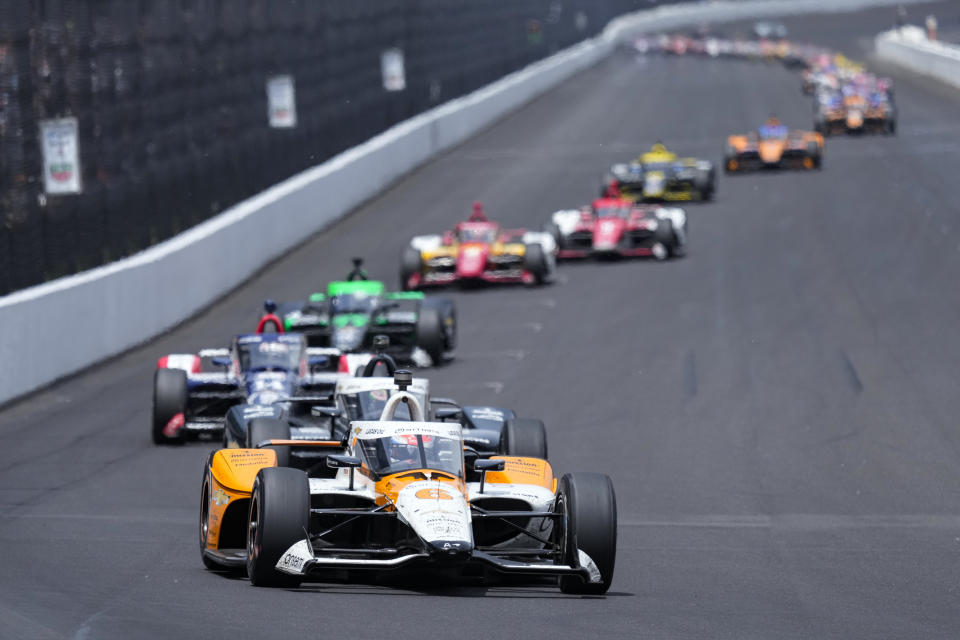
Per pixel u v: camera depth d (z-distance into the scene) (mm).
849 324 87438
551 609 30938
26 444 60062
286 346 62031
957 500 49781
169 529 43031
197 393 61781
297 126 136500
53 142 76500
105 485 51625
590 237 118250
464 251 106625
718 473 54750
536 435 43438
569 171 176375
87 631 26781
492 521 35875
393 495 33250
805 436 61250
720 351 81062
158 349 86000
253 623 27875
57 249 80375
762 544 42500
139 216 93938
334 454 40031
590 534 32531
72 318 77062
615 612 30906
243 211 112375
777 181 160125
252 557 32656
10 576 33719
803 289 100250
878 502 49656
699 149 193375
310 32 142375
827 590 35094
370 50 169125
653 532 44562
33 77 79688
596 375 75625
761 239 123312
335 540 35625
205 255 100625
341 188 144750
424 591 33031
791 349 80875
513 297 102938
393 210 149125
